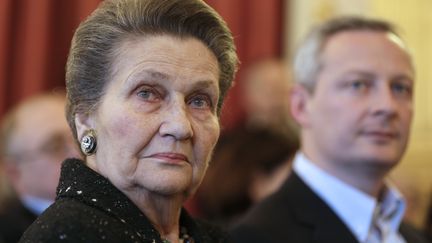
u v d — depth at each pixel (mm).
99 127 2221
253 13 8031
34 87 7227
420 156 8062
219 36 2324
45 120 5336
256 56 7996
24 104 6535
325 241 3547
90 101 2230
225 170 5219
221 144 5734
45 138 5273
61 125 5336
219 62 2342
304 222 3596
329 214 3641
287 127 6277
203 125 2268
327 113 3766
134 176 2178
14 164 5336
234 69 2404
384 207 3910
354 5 8242
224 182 5176
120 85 2186
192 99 2273
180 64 2217
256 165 5160
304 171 3818
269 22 8062
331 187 3723
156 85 2197
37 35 7238
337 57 3816
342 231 3596
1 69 7117
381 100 3684
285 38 8188
